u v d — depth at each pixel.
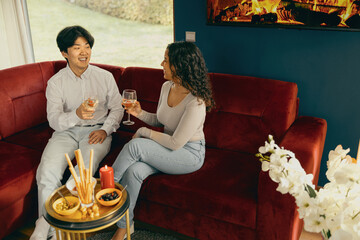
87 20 6.44
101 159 2.24
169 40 6.01
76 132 2.37
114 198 1.69
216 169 2.11
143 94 2.56
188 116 1.96
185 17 2.76
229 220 1.88
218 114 2.36
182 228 2.05
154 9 5.93
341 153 1.08
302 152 1.82
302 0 2.30
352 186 0.96
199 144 2.11
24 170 2.10
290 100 2.20
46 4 6.57
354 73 2.34
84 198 1.68
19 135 2.55
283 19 2.40
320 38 2.36
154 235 2.16
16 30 3.59
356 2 2.16
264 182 1.74
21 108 2.58
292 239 1.82
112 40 6.32
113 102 2.47
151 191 2.02
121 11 6.14
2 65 3.71
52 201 1.75
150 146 1.99
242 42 2.62
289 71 2.54
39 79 2.72
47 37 6.57
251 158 2.24
